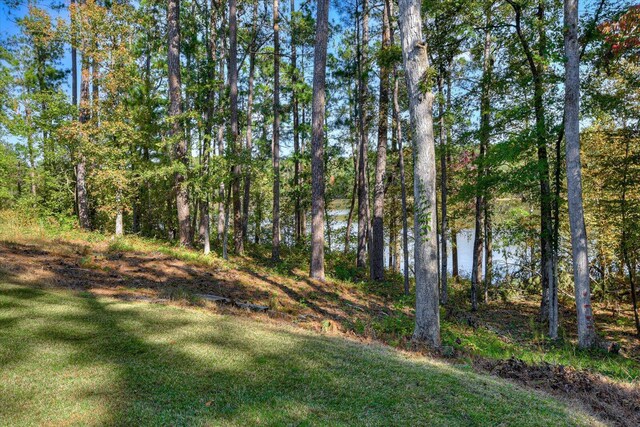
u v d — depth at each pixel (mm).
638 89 11000
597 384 5230
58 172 17594
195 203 21141
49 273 8023
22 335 4527
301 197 24609
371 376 4324
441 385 4285
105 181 14539
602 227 13930
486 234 17297
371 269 17000
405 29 7102
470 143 12531
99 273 8914
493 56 13375
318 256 14008
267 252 21375
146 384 3598
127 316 5746
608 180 12297
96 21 13734
